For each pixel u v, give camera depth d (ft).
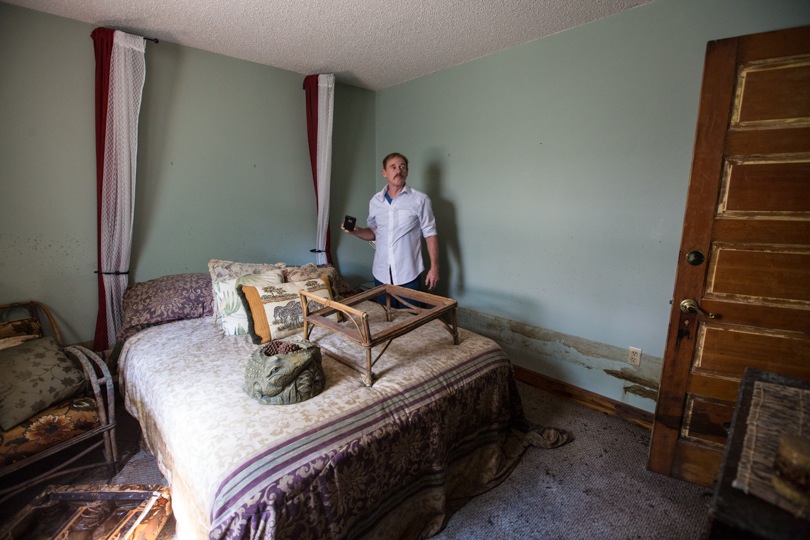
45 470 5.49
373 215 8.82
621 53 6.38
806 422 2.68
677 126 5.95
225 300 6.57
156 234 7.75
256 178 8.96
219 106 8.20
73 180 6.76
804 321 4.51
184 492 3.85
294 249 9.86
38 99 6.29
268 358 4.41
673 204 6.13
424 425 4.54
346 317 6.86
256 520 3.15
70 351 5.58
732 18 5.34
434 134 9.62
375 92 10.94
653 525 4.77
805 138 4.24
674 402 5.38
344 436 3.88
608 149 6.73
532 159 7.81
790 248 4.47
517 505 5.10
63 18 6.37
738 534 2.17
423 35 7.21
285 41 7.43
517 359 8.70
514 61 7.80
